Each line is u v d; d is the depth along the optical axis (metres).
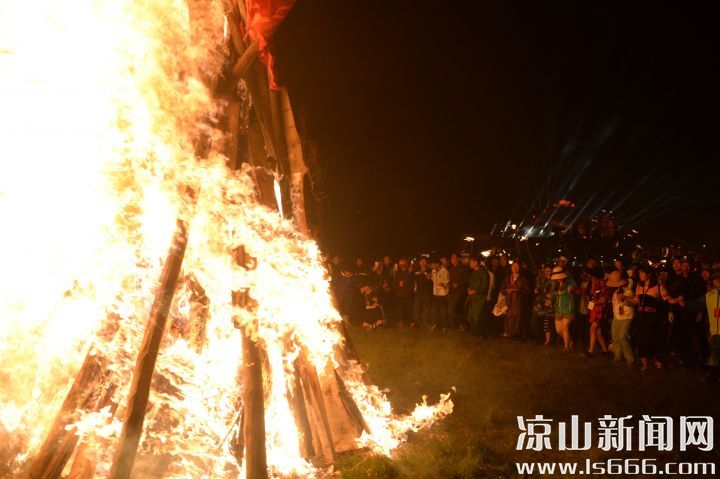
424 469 5.57
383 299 16.94
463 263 15.59
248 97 5.86
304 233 6.30
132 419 4.22
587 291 13.05
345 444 5.94
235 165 5.49
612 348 11.14
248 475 4.70
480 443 6.14
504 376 9.64
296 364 5.98
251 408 4.87
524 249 18.73
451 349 12.02
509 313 14.06
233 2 5.57
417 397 8.28
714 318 9.51
